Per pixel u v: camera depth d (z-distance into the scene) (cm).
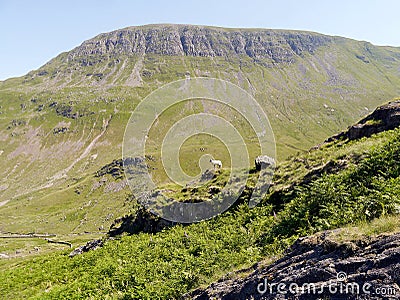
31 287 2439
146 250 2116
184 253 1811
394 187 1196
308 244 920
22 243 11762
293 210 1653
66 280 2331
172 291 1331
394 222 811
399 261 651
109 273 1978
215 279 1230
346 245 787
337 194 1492
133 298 1430
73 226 14988
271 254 1293
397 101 2648
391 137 1906
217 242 1795
